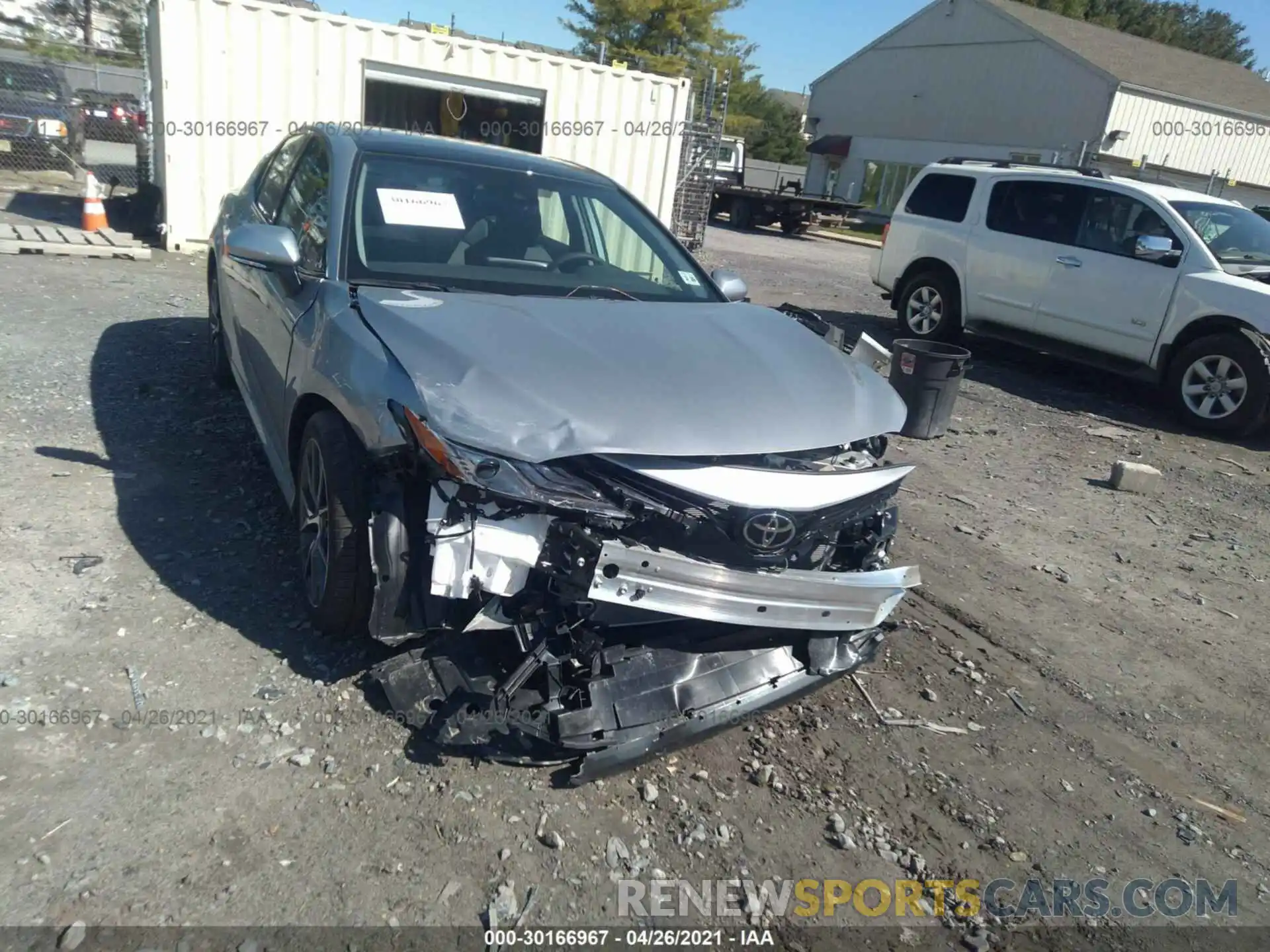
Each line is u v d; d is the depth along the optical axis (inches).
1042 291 369.4
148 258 401.7
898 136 1423.5
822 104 1576.0
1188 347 326.6
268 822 101.3
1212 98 1173.1
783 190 1125.1
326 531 127.0
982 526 216.7
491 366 111.8
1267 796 130.1
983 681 149.7
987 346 440.1
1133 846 117.0
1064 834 117.5
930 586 181.2
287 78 437.4
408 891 95.3
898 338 435.8
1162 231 338.6
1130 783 129.3
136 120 569.0
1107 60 1147.3
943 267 411.2
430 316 122.9
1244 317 310.8
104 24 859.4
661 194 561.9
